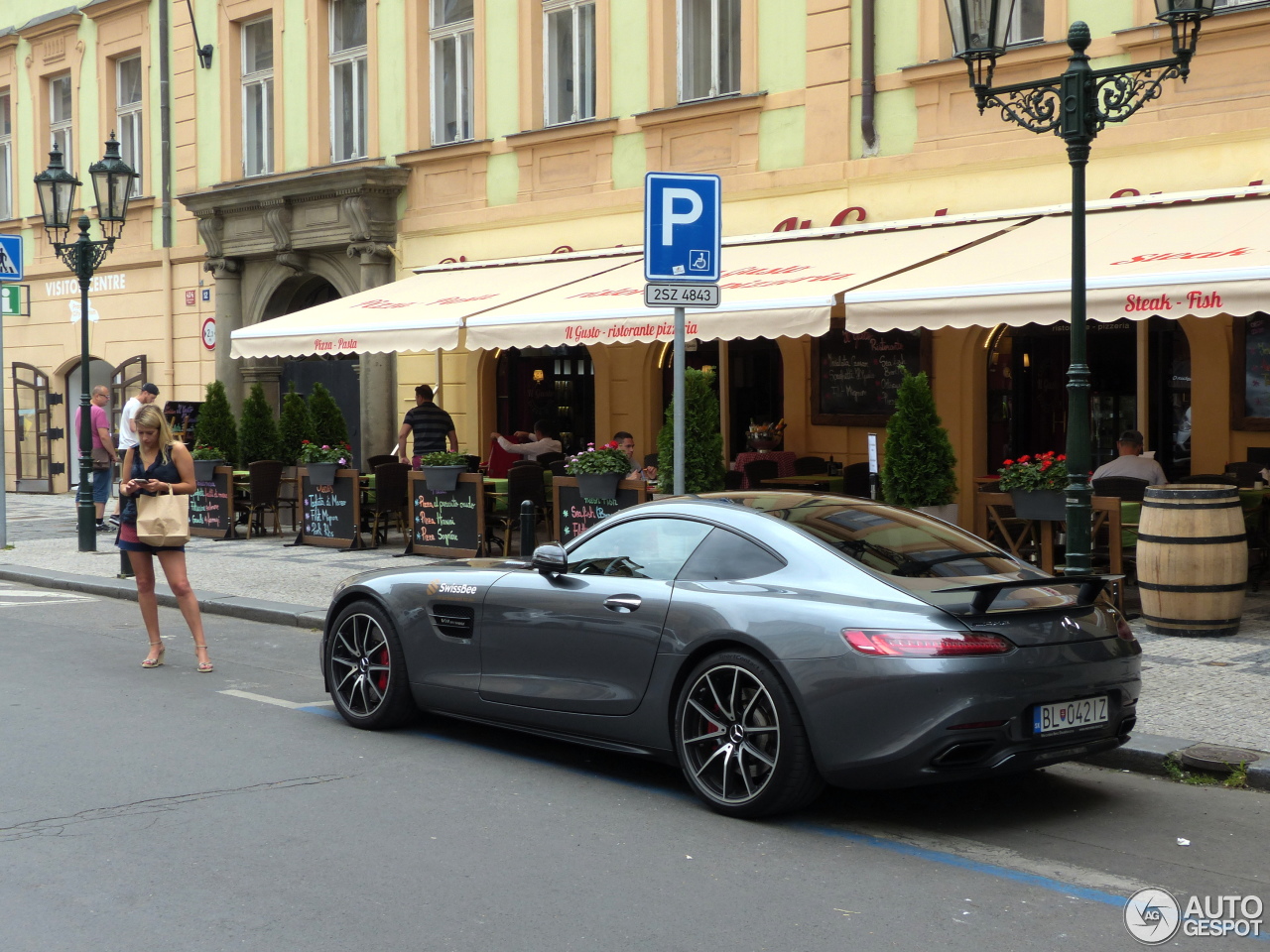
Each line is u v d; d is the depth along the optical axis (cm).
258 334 1491
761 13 1478
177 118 2227
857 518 595
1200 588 887
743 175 1491
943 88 1336
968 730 492
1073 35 764
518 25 1725
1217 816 553
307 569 1346
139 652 959
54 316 2509
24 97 2556
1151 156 1190
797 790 524
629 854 500
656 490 1156
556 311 1227
